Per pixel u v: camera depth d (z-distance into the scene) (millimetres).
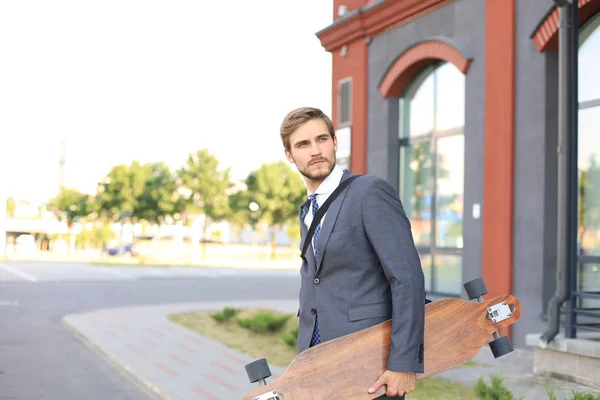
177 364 7715
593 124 8391
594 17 8383
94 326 10914
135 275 27359
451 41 10195
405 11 11250
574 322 6559
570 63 6754
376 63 12297
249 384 6660
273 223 50656
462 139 10672
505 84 9094
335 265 2328
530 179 8727
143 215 49844
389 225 2273
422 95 11648
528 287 8695
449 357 2332
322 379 2229
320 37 13680
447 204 10977
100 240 52031
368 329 2262
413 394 5953
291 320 11750
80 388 6715
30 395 6379
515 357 7961
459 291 10641
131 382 7047
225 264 41906
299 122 2402
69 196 57031
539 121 8617
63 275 26250
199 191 47906
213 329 10766
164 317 12219
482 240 9500
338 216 2338
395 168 12031
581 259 8336
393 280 2227
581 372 6297
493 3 9344
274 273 32031
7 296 16672
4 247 57250
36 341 9664
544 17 8352
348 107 13008
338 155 13172
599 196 8258
